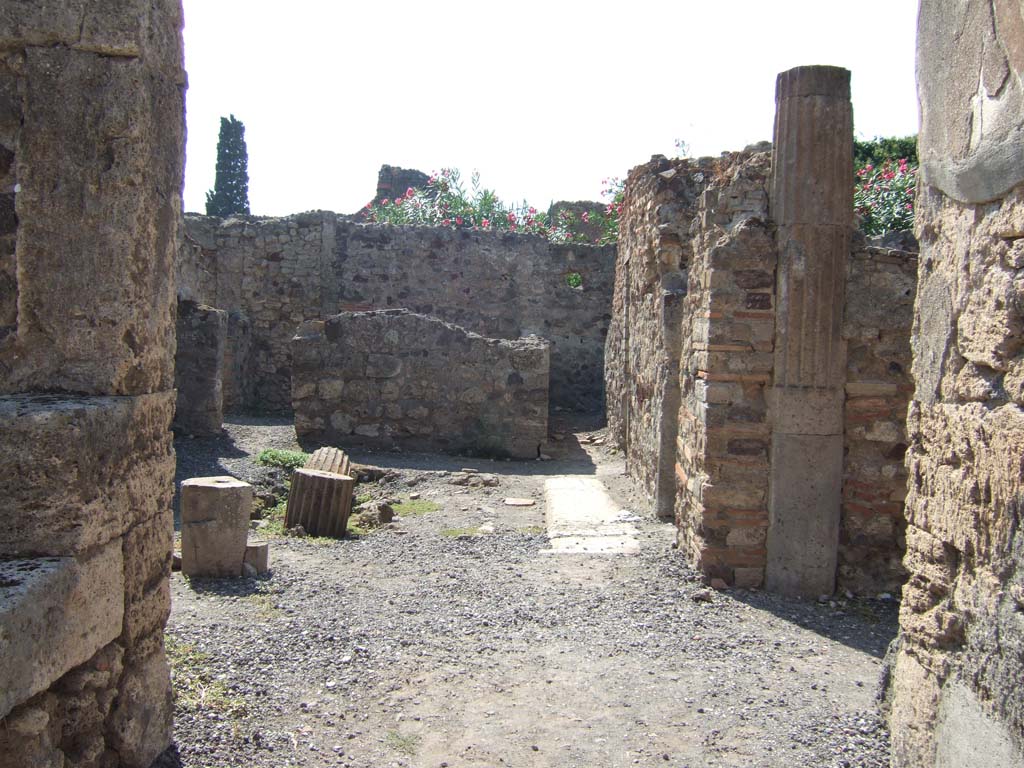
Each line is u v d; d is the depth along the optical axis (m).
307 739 3.48
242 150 27.98
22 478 2.52
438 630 4.86
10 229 2.79
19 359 2.80
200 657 4.20
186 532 5.72
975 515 2.44
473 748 3.50
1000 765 2.27
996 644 2.32
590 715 3.83
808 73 5.48
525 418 11.42
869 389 5.60
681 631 4.95
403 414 11.38
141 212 2.84
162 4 2.97
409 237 15.80
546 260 16.11
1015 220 2.29
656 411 7.91
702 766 3.38
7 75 2.77
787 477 5.61
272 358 15.55
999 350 2.36
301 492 7.45
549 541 7.05
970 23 2.49
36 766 2.37
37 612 2.32
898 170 10.45
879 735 3.62
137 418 2.90
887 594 5.67
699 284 6.07
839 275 5.54
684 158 8.44
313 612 5.08
